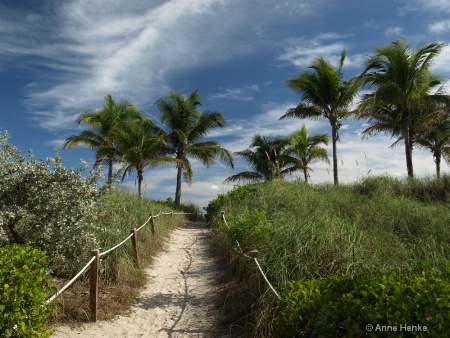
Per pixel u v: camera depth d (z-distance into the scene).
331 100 20.53
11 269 4.01
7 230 5.98
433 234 7.21
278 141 26.83
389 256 5.66
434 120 18.64
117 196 11.47
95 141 24.11
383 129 20.94
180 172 26.62
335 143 20.86
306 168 26.09
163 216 14.52
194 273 8.43
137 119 25.61
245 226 7.14
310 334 3.43
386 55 16.02
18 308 3.62
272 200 10.10
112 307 6.05
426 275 3.76
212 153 25.97
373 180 12.75
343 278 4.03
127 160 21.88
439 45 15.51
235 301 6.00
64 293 6.01
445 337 2.40
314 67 19.97
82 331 5.19
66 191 6.17
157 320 5.82
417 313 2.76
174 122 25.67
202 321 5.71
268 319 4.59
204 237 13.39
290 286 4.18
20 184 5.95
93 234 6.70
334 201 10.19
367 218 8.59
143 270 8.11
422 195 12.14
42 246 6.19
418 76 16.38
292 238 5.96
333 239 5.76
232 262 7.82
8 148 6.30
